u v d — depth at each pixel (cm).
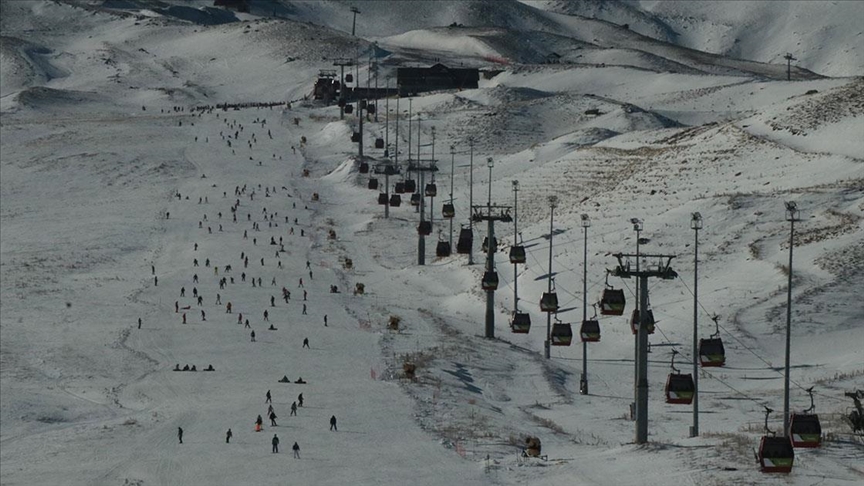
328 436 18875
